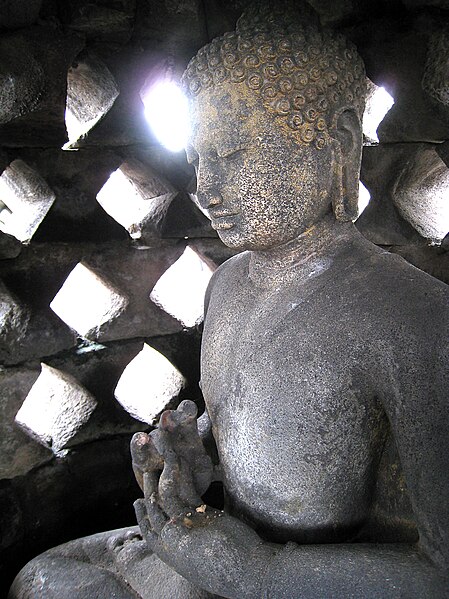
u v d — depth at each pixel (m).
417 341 1.15
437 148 2.02
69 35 1.76
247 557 1.22
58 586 1.45
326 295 1.28
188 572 1.25
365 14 1.96
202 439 1.52
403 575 1.14
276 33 1.23
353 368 1.21
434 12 1.89
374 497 1.31
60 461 1.93
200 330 2.11
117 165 1.92
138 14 1.83
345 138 1.28
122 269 1.98
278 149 1.24
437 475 1.12
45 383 1.90
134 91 1.89
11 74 1.67
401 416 1.16
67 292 1.94
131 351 2.02
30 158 1.80
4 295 1.78
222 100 1.25
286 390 1.25
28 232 1.84
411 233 2.17
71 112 1.90
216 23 1.90
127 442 2.03
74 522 1.96
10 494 1.83
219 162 1.27
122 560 1.51
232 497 1.37
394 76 1.95
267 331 1.31
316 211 1.29
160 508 1.33
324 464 1.25
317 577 1.17
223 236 1.32
